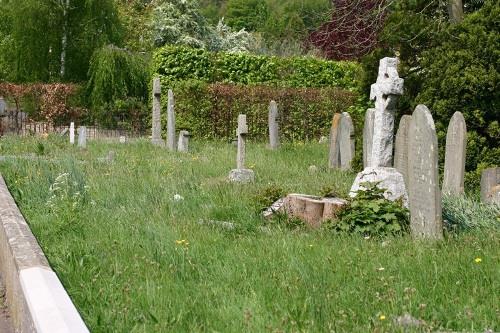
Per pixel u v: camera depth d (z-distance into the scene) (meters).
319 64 29.86
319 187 12.72
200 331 5.00
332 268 6.62
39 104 29.97
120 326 5.03
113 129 30.12
